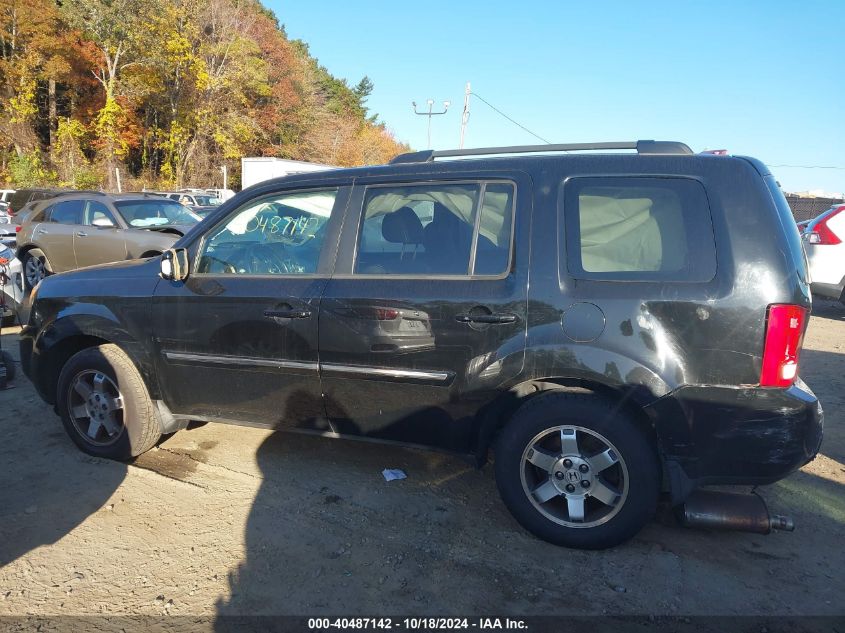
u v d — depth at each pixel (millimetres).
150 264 3883
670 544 2990
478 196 3117
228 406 3623
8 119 33906
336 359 3246
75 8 32312
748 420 2635
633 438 2750
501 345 2916
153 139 40969
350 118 72500
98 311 3811
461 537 3045
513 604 2545
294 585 2666
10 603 2543
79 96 38031
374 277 3215
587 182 2949
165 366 3695
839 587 2662
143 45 34719
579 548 2914
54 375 4145
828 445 4238
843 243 8805
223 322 3492
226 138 40750
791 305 2580
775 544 2998
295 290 3344
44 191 16031
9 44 34094
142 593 2613
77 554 2889
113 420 3848
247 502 3373
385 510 3299
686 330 2668
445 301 3014
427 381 3078
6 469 3766
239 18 44469
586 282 2830
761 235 2645
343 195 3400
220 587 2652
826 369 6160
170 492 3484
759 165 2840
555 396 2867
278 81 49938
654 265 2771
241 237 3617
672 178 2826
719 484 2760
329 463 3867
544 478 3027
